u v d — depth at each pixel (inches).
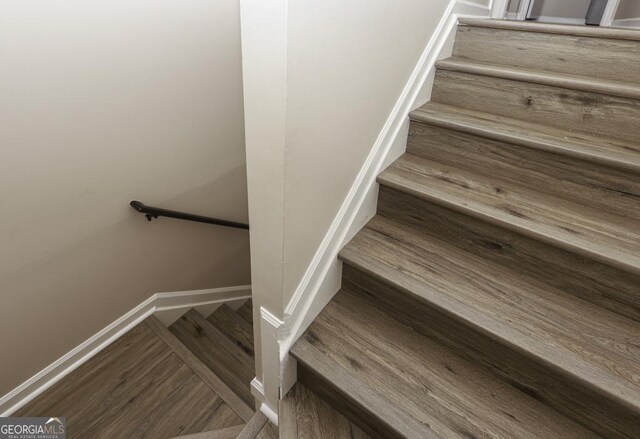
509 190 48.1
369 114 45.1
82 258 59.7
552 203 45.3
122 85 54.2
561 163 44.7
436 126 53.1
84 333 65.4
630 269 35.2
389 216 54.1
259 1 26.4
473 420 36.1
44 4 42.1
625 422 32.7
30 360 58.0
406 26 46.4
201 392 62.6
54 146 49.1
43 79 44.9
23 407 58.5
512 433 35.0
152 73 57.7
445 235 49.4
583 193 44.5
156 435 55.9
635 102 43.4
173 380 64.4
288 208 34.9
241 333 94.0
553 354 34.1
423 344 44.1
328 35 31.6
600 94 45.3
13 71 41.9
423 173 52.2
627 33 46.6
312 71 31.0
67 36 45.4
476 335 39.9
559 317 38.3
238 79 72.8
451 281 43.1
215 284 97.2
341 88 36.8
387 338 44.8
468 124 50.1
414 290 41.6
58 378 62.9
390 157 53.8
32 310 55.4
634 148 43.1
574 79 47.6
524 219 42.0
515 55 57.1
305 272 42.9
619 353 34.3
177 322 86.8
